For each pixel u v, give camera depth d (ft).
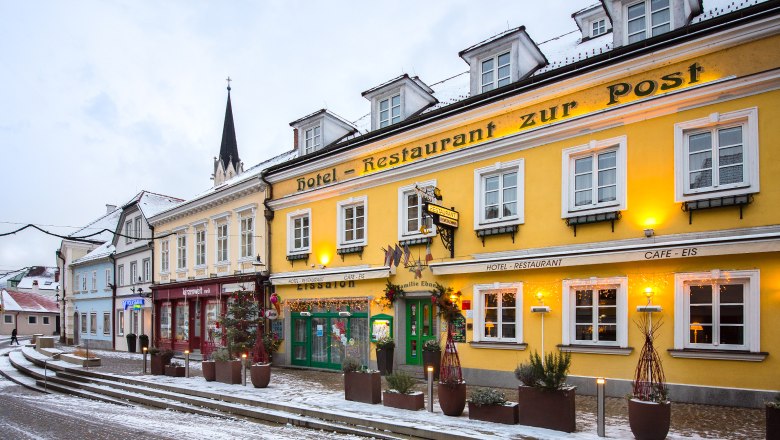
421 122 49.80
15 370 74.23
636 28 39.86
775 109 31.71
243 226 71.92
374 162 54.80
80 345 124.57
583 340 38.37
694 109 34.60
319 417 33.47
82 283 127.13
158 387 47.44
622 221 37.11
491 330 43.73
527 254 41.52
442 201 47.96
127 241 106.52
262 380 44.21
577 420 29.58
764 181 31.76
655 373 28.45
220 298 73.51
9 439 30.89
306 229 62.59
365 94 58.80
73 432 32.42
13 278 255.29
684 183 34.65
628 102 37.22
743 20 32.55
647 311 34.86
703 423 27.96
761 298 31.17
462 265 44.04
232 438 29.89
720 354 32.09
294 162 63.21
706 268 33.17
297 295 61.72
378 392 36.27
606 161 38.73
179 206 83.92
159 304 91.81
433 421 29.96
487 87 48.70
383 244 52.90
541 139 41.47
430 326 48.98
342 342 56.65
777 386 30.40
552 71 40.78
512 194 43.88
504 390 40.60
